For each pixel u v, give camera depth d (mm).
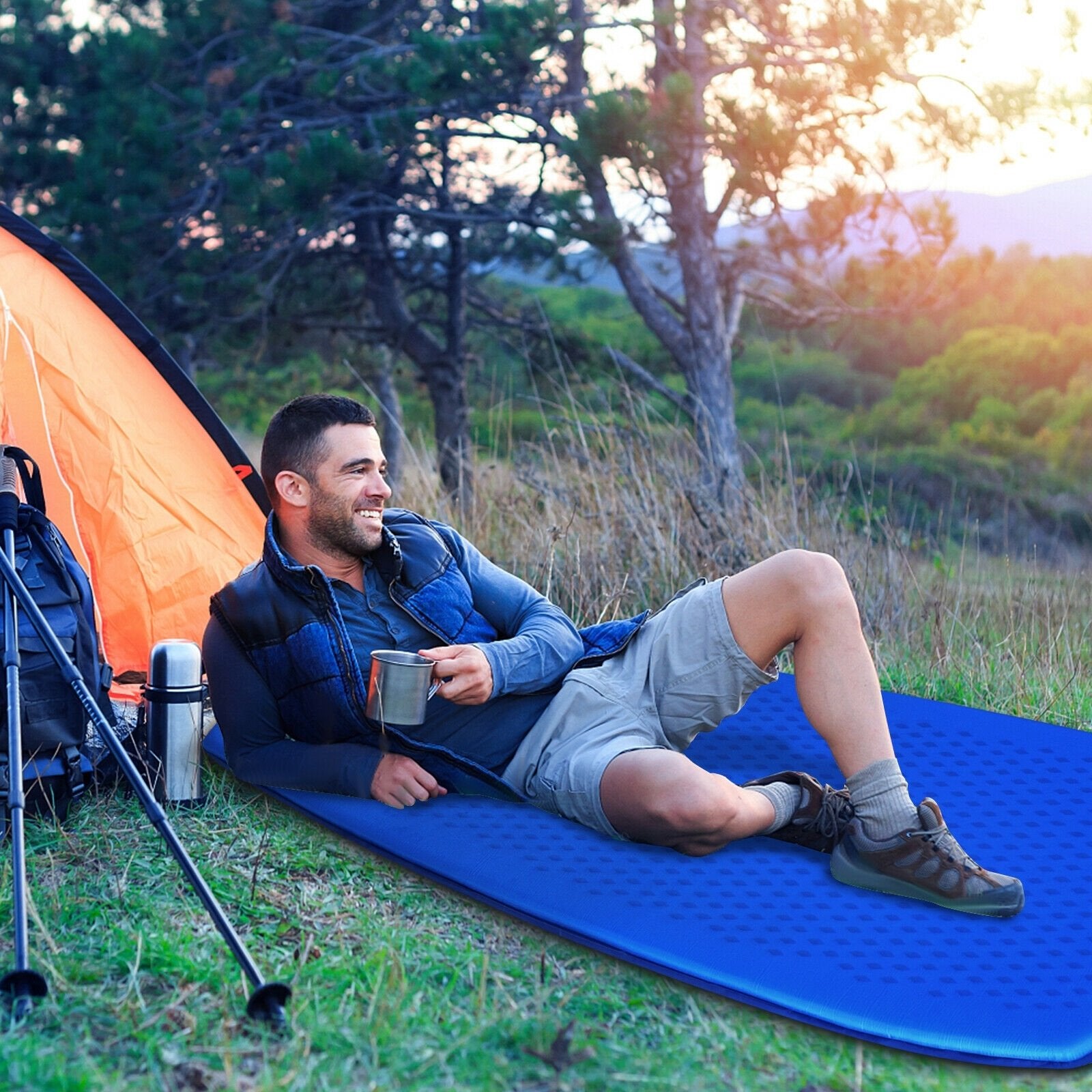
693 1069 1979
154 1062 1900
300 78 10406
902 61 8742
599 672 2895
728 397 9820
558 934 2340
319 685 2857
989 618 4977
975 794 3135
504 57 8688
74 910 2385
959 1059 2035
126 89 10594
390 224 11156
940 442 18344
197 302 10383
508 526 5664
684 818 2582
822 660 2650
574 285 11281
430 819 2779
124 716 3387
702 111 8453
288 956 2256
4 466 2838
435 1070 1934
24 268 3730
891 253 10180
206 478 3918
